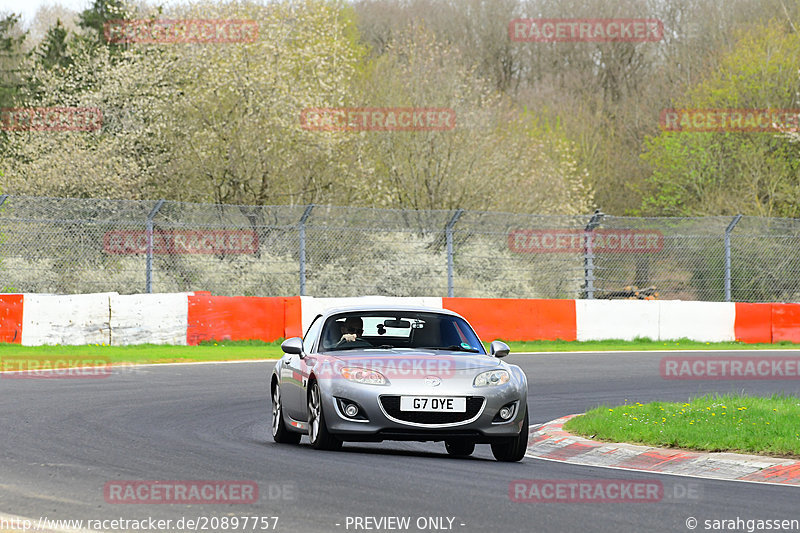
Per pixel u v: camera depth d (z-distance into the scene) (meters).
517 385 37.72
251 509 26.00
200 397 55.94
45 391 55.94
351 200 134.75
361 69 181.38
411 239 104.62
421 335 41.62
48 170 127.19
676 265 107.50
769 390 63.50
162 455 35.59
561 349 90.88
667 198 171.75
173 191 129.50
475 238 105.62
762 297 108.44
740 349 93.75
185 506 26.39
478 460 38.09
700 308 99.94
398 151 139.62
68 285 97.06
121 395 55.34
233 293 102.19
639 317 98.56
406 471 32.97
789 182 163.75
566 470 35.09
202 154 127.38
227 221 117.88
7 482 29.72
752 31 195.62
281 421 41.69
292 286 103.12
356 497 27.73
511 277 105.25
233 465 33.47
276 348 85.88
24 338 81.94
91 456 35.03
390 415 36.38
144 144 131.12
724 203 163.62
